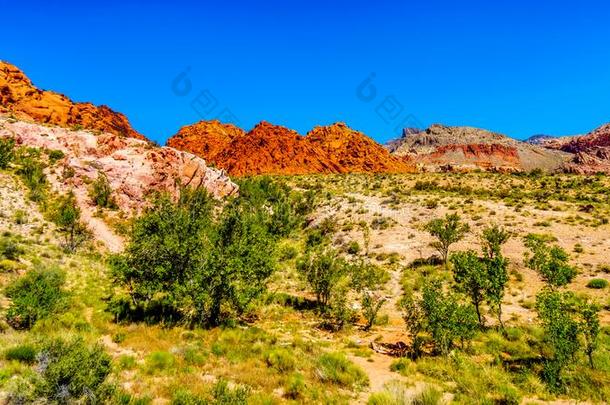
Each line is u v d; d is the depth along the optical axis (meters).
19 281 19.67
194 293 20.28
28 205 41.78
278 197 65.44
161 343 16.16
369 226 46.88
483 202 53.84
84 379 9.64
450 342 17.27
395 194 64.81
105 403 9.63
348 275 30.12
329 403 11.01
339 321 23.30
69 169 48.62
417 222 46.88
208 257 21.33
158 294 26.86
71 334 14.43
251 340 17.75
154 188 50.62
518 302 25.03
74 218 39.00
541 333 18.67
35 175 46.56
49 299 18.22
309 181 90.50
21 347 12.10
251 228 24.41
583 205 50.00
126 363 12.85
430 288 18.34
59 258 31.97
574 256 31.91
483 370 13.82
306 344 17.31
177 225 23.20
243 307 21.81
